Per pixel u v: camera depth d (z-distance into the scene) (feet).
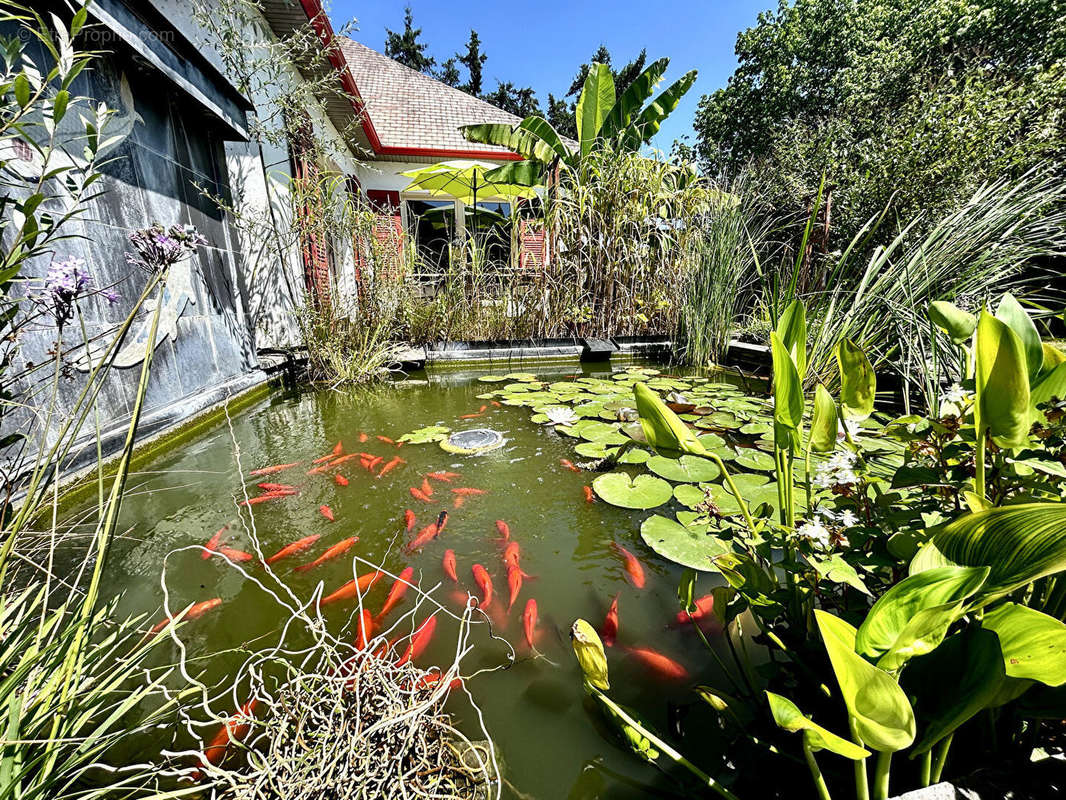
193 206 8.50
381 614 3.72
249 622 3.62
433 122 27.02
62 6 5.18
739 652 3.29
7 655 2.14
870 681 1.35
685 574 2.92
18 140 4.83
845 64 35.19
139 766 2.02
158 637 2.40
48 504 4.29
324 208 12.57
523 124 15.16
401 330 14.37
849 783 2.13
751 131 39.27
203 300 8.70
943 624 1.44
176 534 4.86
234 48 10.30
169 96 7.89
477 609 3.78
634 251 14.39
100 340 6.04
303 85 12.46
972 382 2.47
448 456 6.96
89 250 5.94
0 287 2.56
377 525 5.10
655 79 15.83
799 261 7.48
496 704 2.92
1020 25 25.12
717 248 12.85
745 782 2.34
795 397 2.29
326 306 12.35
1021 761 1.99
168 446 7.02
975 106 11.32
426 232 26.30
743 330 14.20
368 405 9.75
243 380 9.60
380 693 2.65
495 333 14.65
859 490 2.80
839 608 2.70
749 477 5.99
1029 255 7.79
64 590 3.88
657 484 5.90
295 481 6.15
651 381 11.51
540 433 7.93
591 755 2.60
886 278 8.45
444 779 2.42
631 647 3.38
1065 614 1.99
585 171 14.74
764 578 2.63
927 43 26.68
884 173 12.70
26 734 1.86
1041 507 1.47
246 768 2.48
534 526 5.09
